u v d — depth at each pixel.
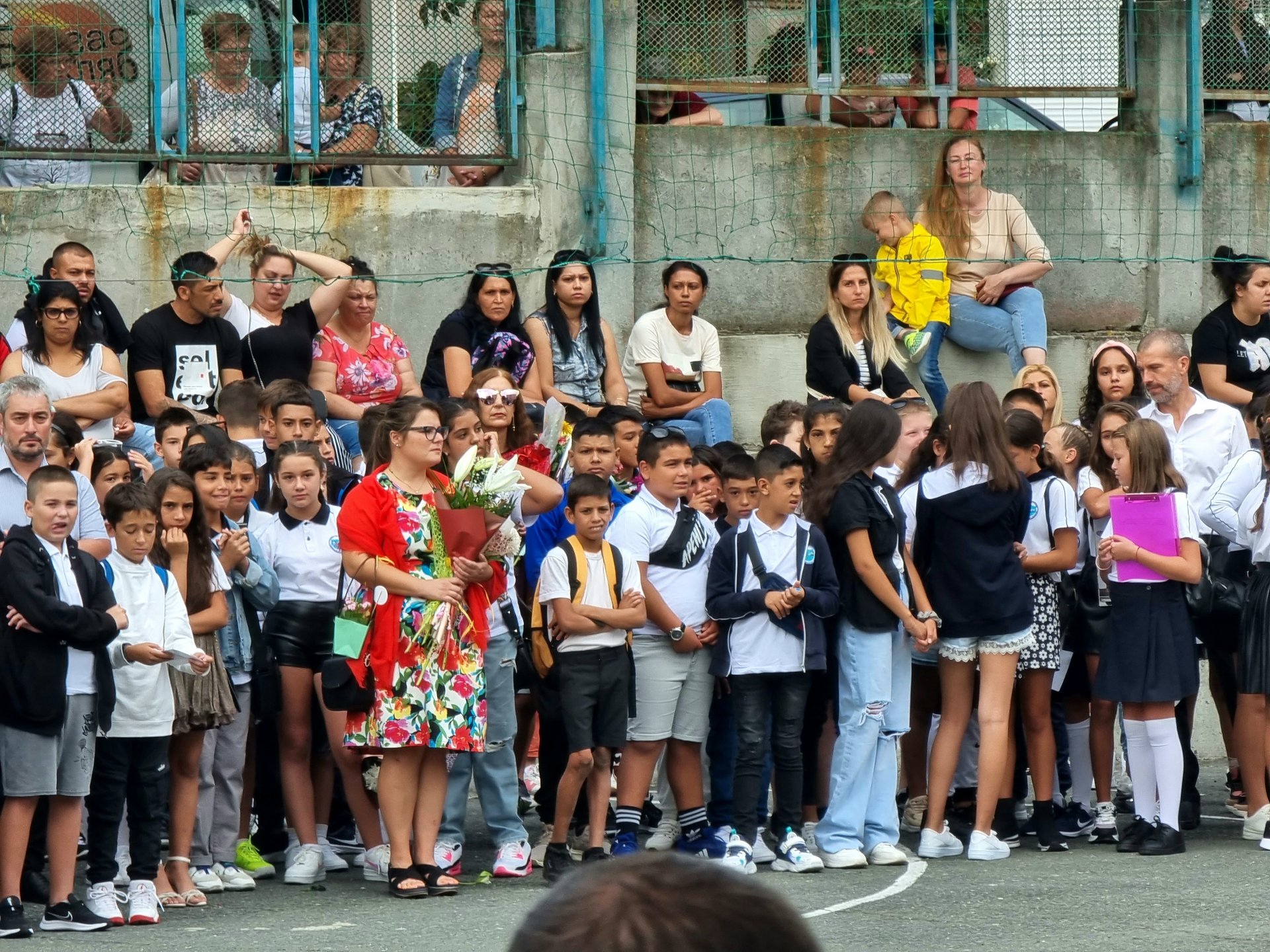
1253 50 31.59
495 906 16.91
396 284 27.66
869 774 19.30
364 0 27.53
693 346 26.94
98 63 26.55
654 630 19.23
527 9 28.31
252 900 17.58
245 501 19.05
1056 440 22.23
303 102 27.47
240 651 18.36
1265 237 31.61
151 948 14.80
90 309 22.95
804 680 19.09
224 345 23.83
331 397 24.12
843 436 19.72
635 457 21.89
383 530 17.58
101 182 26.80
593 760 18.69
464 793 19.16
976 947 14.68
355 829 20.73
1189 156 31.00
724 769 20.16
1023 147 30.56
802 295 29.94
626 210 28.62
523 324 25.73
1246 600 20.70
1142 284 31.33
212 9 26.92
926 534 19.94
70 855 16.06
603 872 3.27
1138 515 19.95
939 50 30.34
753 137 29.56
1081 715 21.36
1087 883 17.84
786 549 19.02
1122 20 30.94
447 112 28.09
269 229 27.14
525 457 21.33
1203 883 17.84
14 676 15.50
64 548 16.17
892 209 29.16
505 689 19.03
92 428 21.84
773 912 3.20
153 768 16.55
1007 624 19.47
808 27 29.75
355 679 17.36
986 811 19.72
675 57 29.38
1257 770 20.70
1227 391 26.92
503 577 18.45
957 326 29.20
